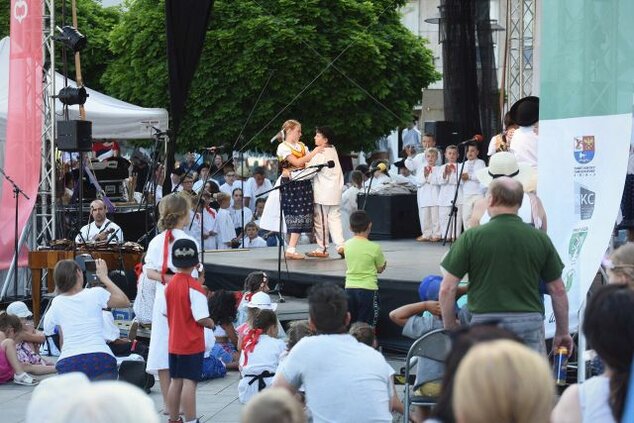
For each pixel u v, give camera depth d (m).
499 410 2.94
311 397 5.58
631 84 7.85
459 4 17.19
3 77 17.94
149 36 23.98
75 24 15.09
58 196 16.08
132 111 18.70
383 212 17.03
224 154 24.34
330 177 13.45
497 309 6.34
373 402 5.55
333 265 12.91
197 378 8.25
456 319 6.80
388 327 11.20
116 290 8.39
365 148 24.59
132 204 18.41
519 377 2.96
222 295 11.20
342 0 23.80
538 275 6.44
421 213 16.38
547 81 7.90
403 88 24.61
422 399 6.83
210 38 23.27
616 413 4.12
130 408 3.04
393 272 11.91
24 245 15.43
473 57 17.17
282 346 9.34
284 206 13.45
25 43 15.10
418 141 25.05
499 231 6.38
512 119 12.83
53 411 3.45
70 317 8.07
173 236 8.60
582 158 7.85
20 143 15.17
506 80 17.70
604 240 7.74
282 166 13.55
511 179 6.53
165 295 8.25
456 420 3.30
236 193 20.02
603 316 4.22
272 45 23.03
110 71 26.11
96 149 24.95
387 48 24.16
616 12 7.84
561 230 7.88
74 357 7.99
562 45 7.88
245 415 3.58
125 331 12.32
